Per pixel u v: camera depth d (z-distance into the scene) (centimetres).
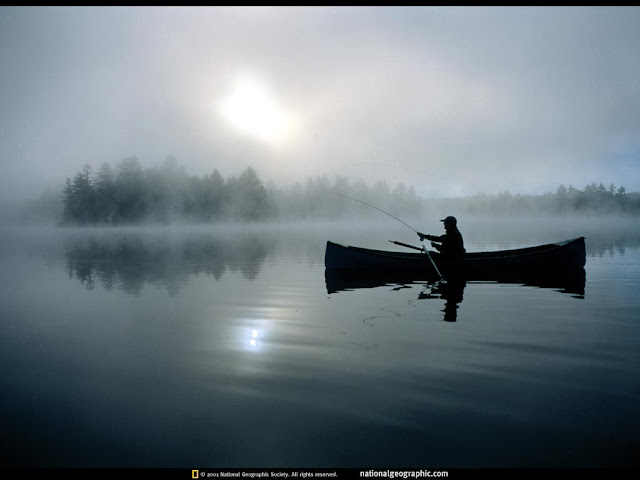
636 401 339
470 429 301
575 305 721
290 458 272
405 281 1020
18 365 439
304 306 731
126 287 948
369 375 402
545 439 286
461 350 474
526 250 1230
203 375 408
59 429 309
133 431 306
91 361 450
